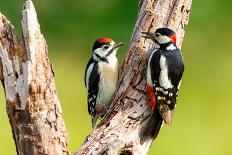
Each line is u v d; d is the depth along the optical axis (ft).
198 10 94.43
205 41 92.94
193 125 76.02
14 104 38.01
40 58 37.81
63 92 79.66
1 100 73.00
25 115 38.09
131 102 41.60
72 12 97.30
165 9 43.50
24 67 37.65
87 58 92.17
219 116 78.69
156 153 70.69
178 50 42.91
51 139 38.50
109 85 44.93
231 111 80.02
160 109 41.73
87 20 96.17
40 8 96.17
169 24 43.39
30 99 37.88
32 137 38.34
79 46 94.68
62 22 96.02
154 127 41.42
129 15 95.14
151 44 43.01
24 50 37.81
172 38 42.80
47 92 38.14
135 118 41.06
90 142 39.32
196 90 84.43
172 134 73.36
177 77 42.47
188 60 91.35
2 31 37.93
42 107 38.17
